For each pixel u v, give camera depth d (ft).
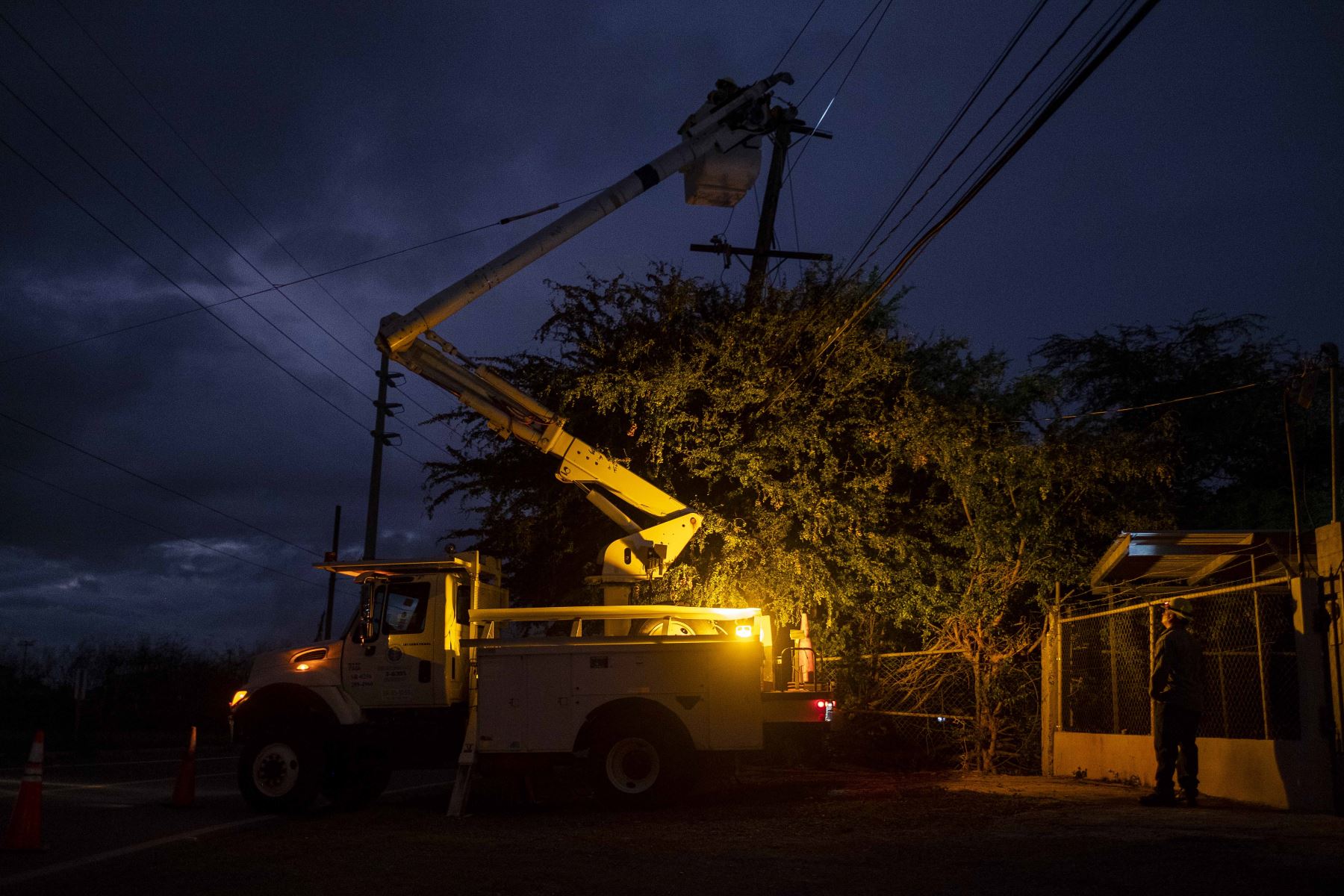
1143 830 26.86
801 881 22.09
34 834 28.17
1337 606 30.42
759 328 58.80
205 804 40.65
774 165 65.57
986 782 43.24
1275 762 32.14
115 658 110.01
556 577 67.67
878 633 58.85
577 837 29.68
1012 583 51.57
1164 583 45.14
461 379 44.47
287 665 39.83
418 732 39.09
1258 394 66.80
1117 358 73.41
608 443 61.46
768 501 58.23
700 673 36.78
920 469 59.57
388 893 21.74
